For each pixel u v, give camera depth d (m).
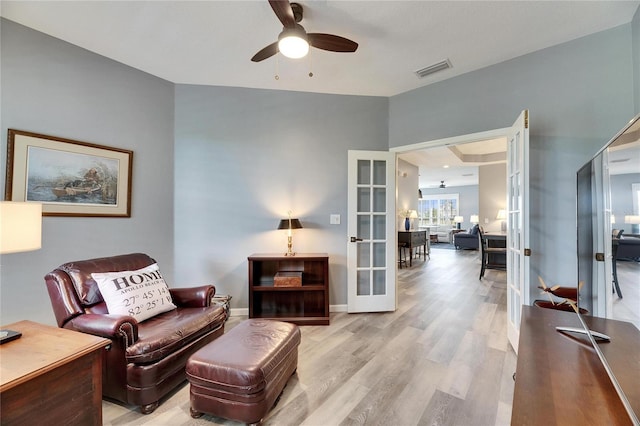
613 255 1.19
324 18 2.12
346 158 3.48
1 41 2.17
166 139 3.16
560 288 2.20
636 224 1.00
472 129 2.88
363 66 2.82
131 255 2.35
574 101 2.36
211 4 2.02
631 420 0.76
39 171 2.34
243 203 3.34
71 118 2.51
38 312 2.32
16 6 2.04
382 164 3.55
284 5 1.64
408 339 2.64
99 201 2.68
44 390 1.12
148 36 2.40
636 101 2.08
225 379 1.52
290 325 2.07
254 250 3.35
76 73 2.54
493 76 2.76
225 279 3.31
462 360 2.26
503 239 5.52
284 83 3.23
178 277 3.23
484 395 1.82
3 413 1.00
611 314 1.21
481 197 7.49
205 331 2.12
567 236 2.36
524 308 1.69
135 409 1.70
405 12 2.06
